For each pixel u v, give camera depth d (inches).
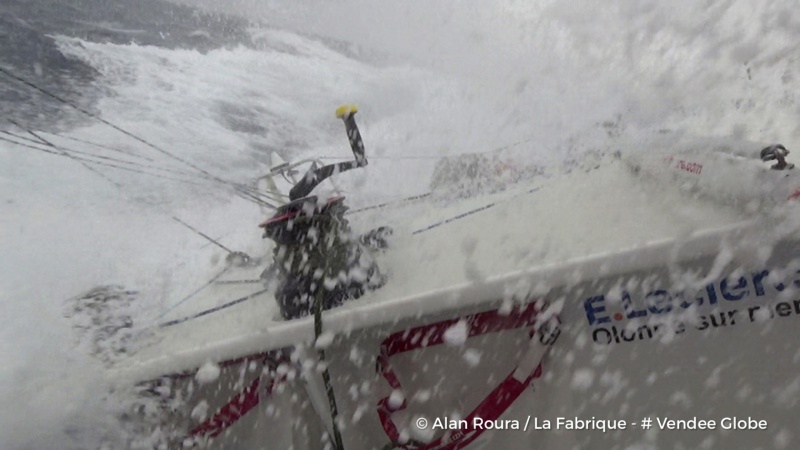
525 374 56.1
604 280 52.3
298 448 63.0
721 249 47.6
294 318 60.2
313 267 59.6
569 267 52.3
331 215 62.2
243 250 89.0
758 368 49.7
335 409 58.1
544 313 55.2
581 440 56.2
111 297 73.0
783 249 46.3
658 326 51.9
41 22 270.1
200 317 70.5
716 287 49.2
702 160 56.0
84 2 295.3
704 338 50.8
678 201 55.4
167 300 78.2
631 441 54.9
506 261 56.7
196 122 213.0
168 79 245.8
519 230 61.9
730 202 51.1
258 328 61.9
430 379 60.1
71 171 143.9
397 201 83.2
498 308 55.8
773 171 49.6
